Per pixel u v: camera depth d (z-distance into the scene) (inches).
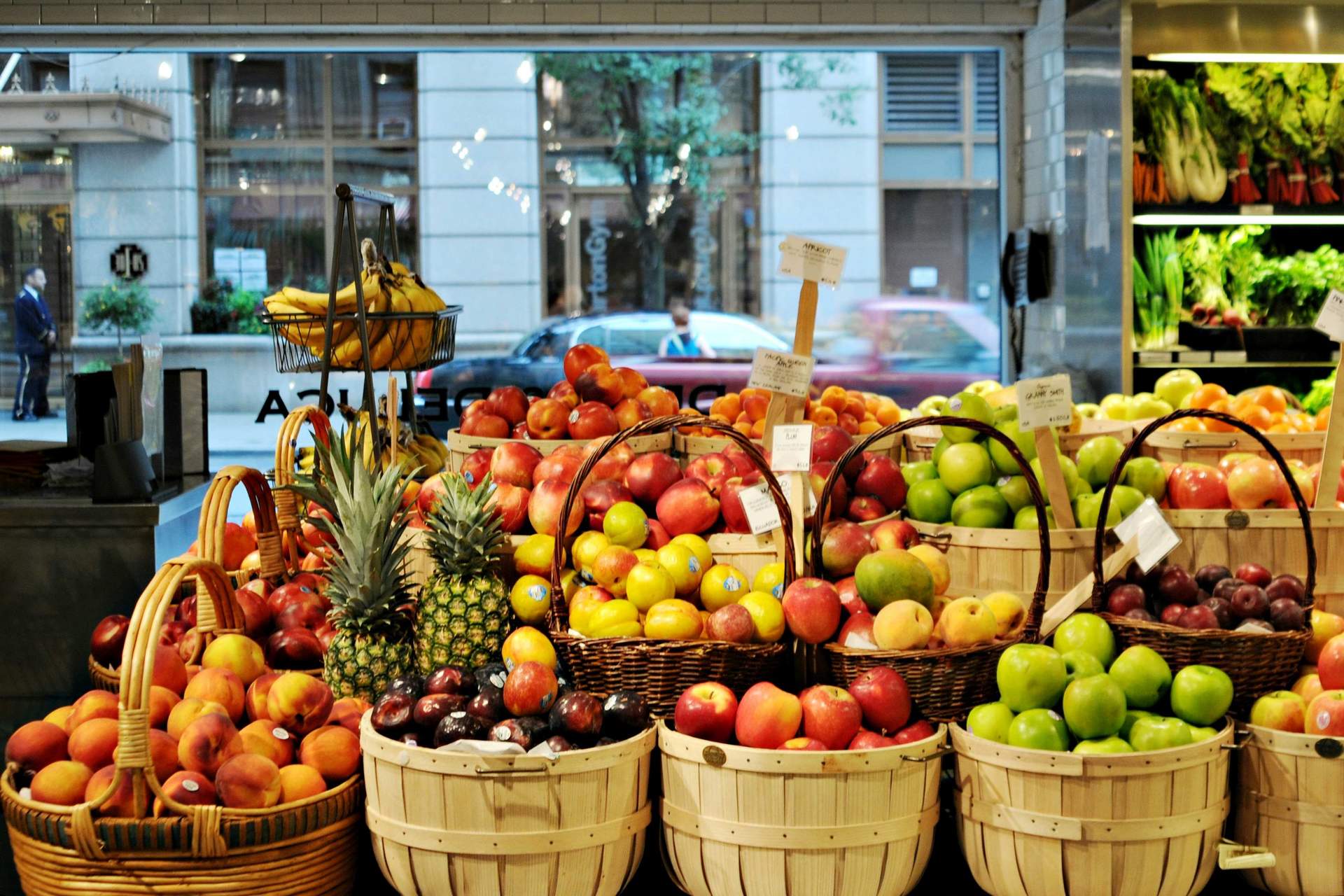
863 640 103.9
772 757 90.7
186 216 261.7
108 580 144.5
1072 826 92.7
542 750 90.0
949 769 103.6
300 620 119.5
